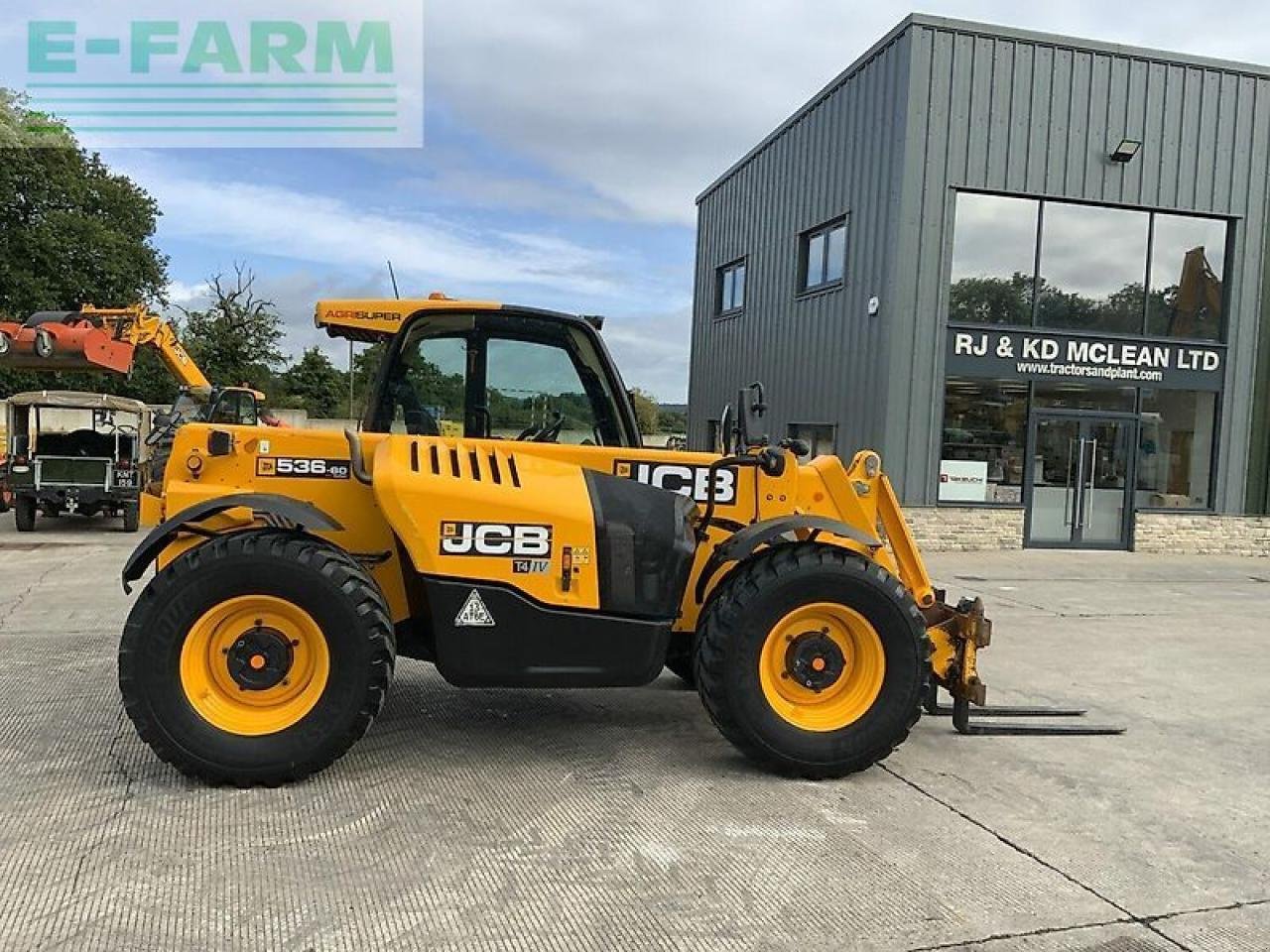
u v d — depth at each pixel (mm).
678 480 4691
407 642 4602
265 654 4000
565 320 4934
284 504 4098
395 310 4871
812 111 15586
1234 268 14180
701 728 5062
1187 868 3605
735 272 18922
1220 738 5273
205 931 2908
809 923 3086
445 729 4914
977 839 3789
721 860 3520
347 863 3385
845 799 4152
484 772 4336
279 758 3951
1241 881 3512
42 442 14969
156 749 3910
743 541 4297
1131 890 3406
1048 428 13805
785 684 4402
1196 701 6020
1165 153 13805
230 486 4496
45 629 7148
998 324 13453
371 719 4062
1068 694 6109
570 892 3238
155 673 3883
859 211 14078
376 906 3094
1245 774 4684
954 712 5180
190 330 40688
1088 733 5262
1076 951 2984
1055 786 4410
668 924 3049
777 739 4285
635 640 4246
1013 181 13312
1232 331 14227
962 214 13320
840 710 4402
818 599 4312
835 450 14617
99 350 14031
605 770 4414
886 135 13375
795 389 16031
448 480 4117
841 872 3457
